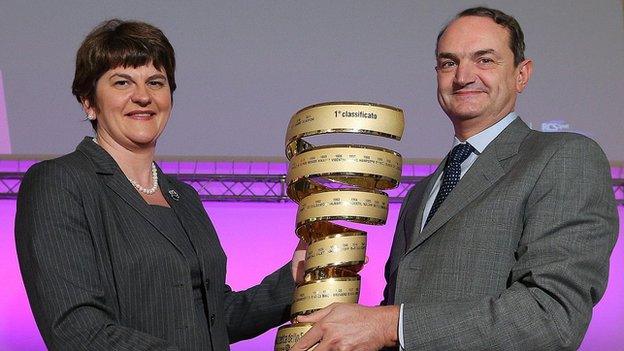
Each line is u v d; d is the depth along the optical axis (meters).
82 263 1.73
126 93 1.89
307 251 1.82
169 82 1.97
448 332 1.67
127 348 1.66
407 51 6.51
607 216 1.77
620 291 7.31
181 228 1.93
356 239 1.80
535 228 1.75
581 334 1.70
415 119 6.49
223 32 6.52
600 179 1.79
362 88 6.53
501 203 1.80
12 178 6.83
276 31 6.53
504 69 2.01
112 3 6.38
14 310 7.00
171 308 1.79
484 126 2.01
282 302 2.12
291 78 6.54
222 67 6.53
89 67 1.90
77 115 6.45
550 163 1.80
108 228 1.78
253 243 7.23
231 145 6.58
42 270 1.70
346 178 1.88
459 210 1.86
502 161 1.90
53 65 6.40
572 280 1.68
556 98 6.59
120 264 1.76
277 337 1.79
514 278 1.75
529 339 1.66
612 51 6.58
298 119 1.82
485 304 1.69
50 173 1.79
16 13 6.36
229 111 6.56
